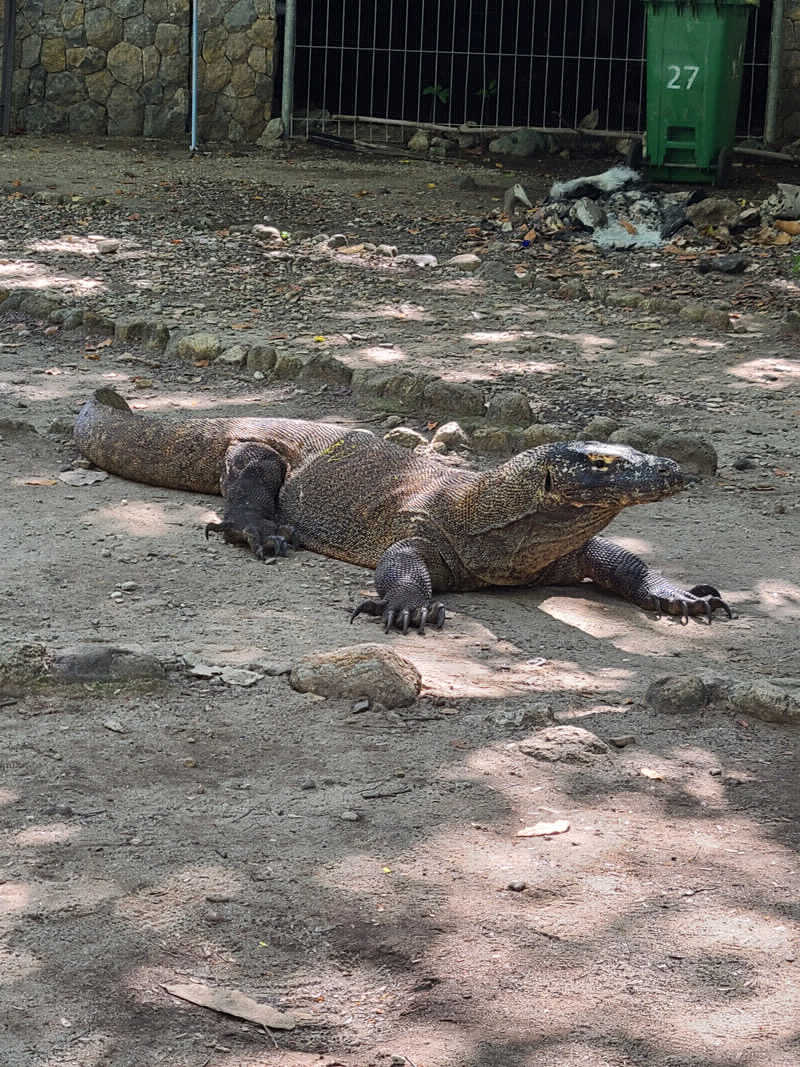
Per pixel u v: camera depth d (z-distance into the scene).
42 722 4.90
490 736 4.95
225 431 7.73
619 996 3.49
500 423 9.42
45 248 14.58
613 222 15.80
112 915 3.74
